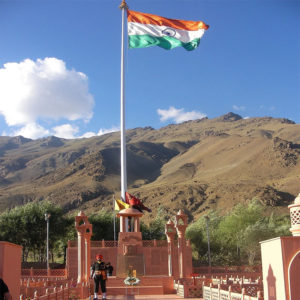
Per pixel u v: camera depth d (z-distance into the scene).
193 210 158.62
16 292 11.43
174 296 25.80
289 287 10.23
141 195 187.00
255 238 62.06
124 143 44.50
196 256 67.00
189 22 40.28
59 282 28.70
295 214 11.75
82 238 29.95
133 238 36.03
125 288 27.98
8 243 10.75
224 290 16.97
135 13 40.81
